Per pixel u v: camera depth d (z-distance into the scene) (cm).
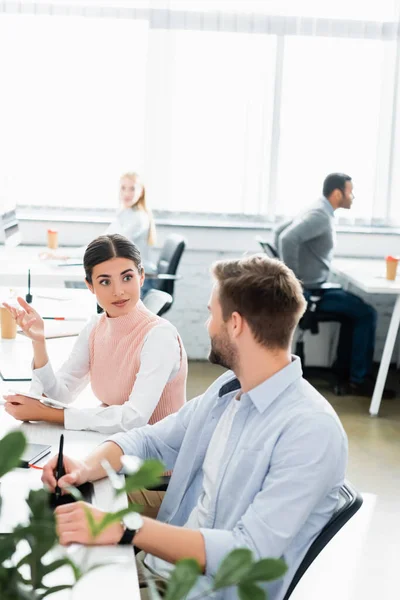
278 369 161
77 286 509
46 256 477
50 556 136
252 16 529
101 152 538
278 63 536
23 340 299
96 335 232
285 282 159
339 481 158
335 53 537
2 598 78
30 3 519
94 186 542
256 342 159
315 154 545
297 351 531
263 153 542
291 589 155
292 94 539
